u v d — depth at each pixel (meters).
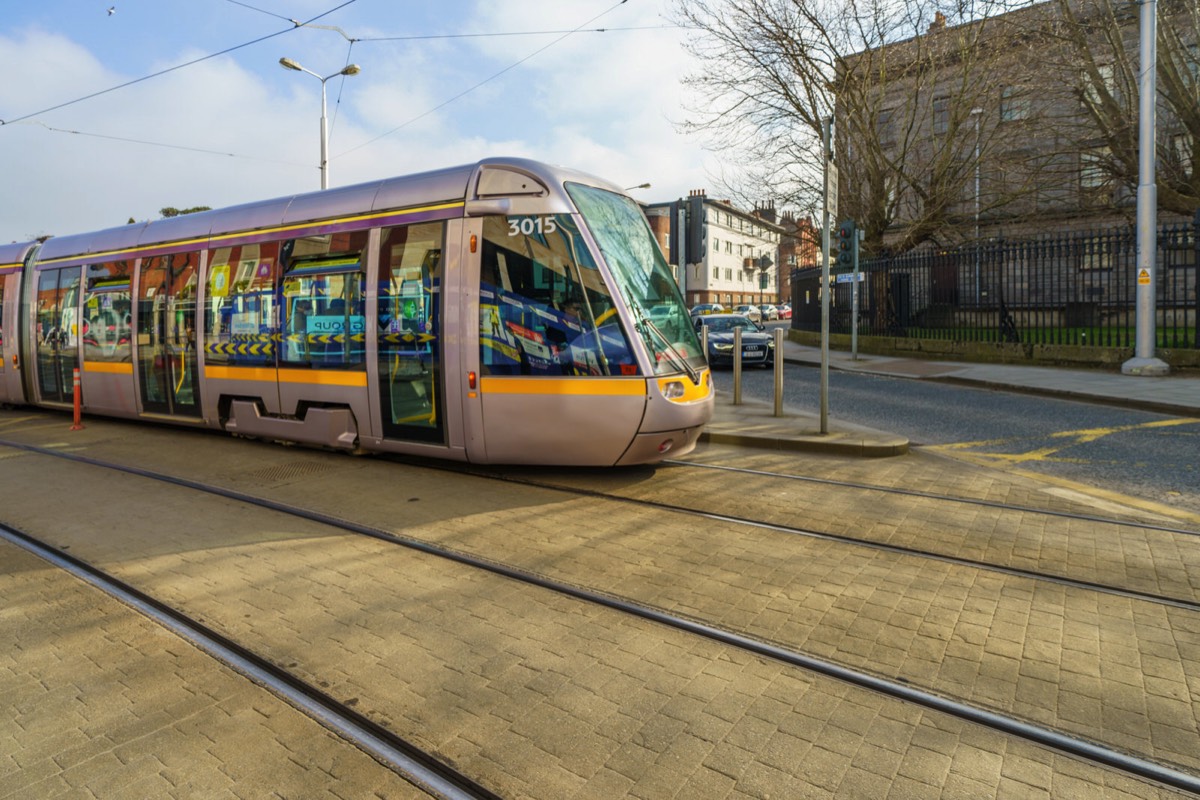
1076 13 19.78
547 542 5.28
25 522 5.89
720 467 7.59
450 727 3.00
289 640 3.79
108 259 10.70
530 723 3.03
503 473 7.37
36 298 12.10
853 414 11.24
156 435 10.08
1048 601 4.21
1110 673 3.41
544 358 6.54
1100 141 20.98
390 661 3.56
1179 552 4.98
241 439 9.47
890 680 3.35
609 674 3.43
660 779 2.67
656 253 7.33
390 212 7.38
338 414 7.78
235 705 3.20
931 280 20.86
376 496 6.56
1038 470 7.45
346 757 2.83
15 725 3.05
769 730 2.97
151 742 2.92
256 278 8.54
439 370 6.96
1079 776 2.70
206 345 9.10
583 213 6.59
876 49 22.39
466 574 4.70
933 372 16.45
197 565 4.88
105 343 10.68
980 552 5.00
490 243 6.75
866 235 24.52
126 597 4.37
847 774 2.69
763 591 4.38
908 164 25.80
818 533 5.41
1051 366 16.67
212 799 2.58
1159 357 14.94
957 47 21.78
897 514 5.89
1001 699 3.20
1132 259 21.23
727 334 19.78
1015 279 21.80
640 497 6.44
